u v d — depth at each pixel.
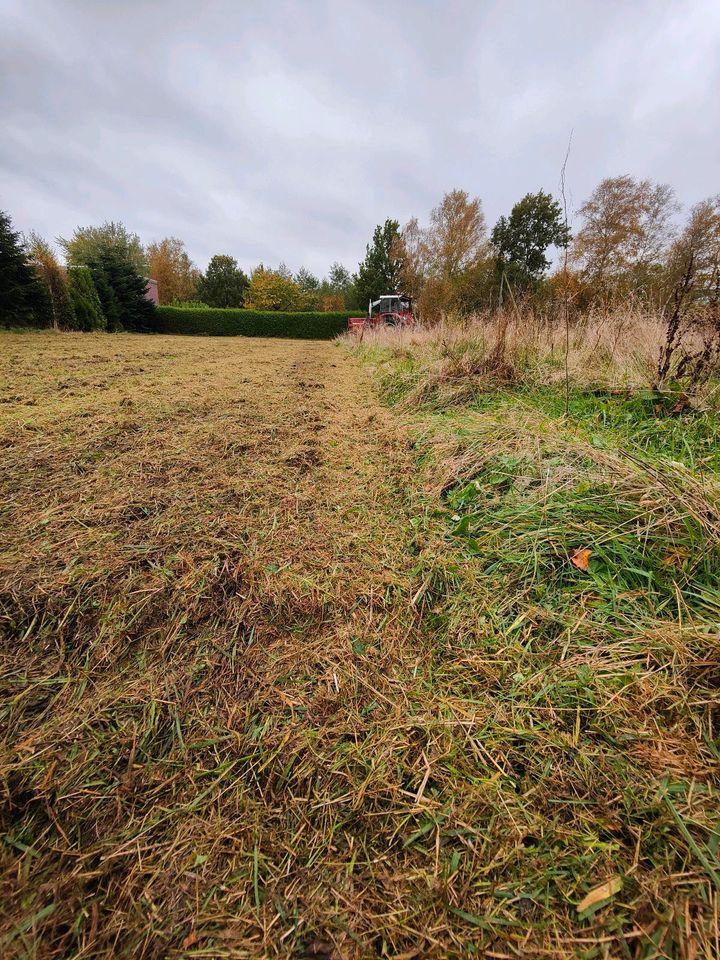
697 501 1.16
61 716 0.84
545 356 3.17
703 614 0.97
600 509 1.30
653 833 0.63
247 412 2.98
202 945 0.54
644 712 0.81
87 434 2.37
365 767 0.76
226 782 0.73
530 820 0.67
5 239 11.91
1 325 12.17
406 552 1.39
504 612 1.10
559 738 0.78
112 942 0.55
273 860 0.63
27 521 1.48
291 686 0.92
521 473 1.65
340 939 0.55
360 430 2.64
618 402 2.26
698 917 0.55
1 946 0.54
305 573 1.27
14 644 1.00
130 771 0.75
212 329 21.02
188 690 0.90
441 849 0.64
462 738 0.80
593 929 0.55
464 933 0.56
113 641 1.01
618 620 1.01
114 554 1.31
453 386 3.09
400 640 1.04
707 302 2.17
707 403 1.97
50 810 0.69
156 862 0.63
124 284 18.44
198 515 1.57
